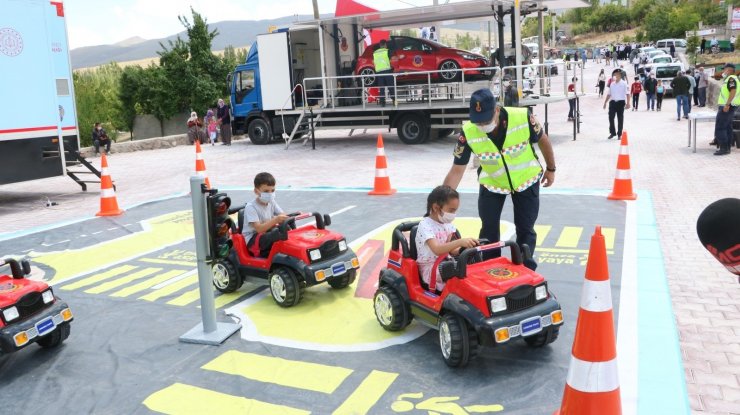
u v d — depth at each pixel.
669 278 6.18
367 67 20.23
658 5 103.19
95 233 9.87
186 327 5.69
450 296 4.43
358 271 6.97
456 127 18.23
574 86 18.11
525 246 4.82
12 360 5.16
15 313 4.81
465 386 4.21
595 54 72.25
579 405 3.03
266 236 6.02
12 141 12.76
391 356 4.76
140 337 5.51
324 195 11.56
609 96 17.94
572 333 4.98
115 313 6.18
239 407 4.14
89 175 18.09
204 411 4.13
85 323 5.95
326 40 20.23
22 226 11.12
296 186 12.85
